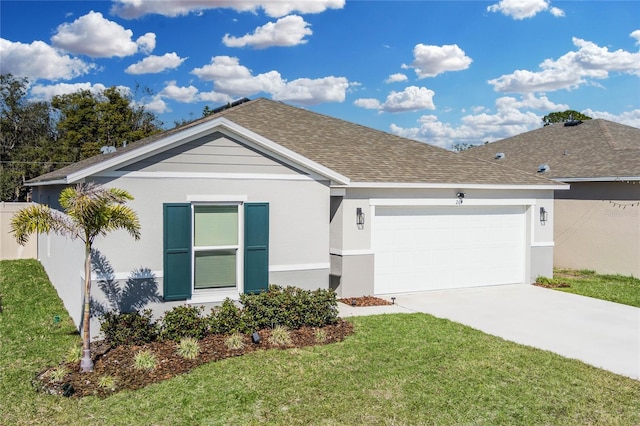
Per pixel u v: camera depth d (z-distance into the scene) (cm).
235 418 659
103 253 984
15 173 4169
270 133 1628
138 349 893
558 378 808
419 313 1222
